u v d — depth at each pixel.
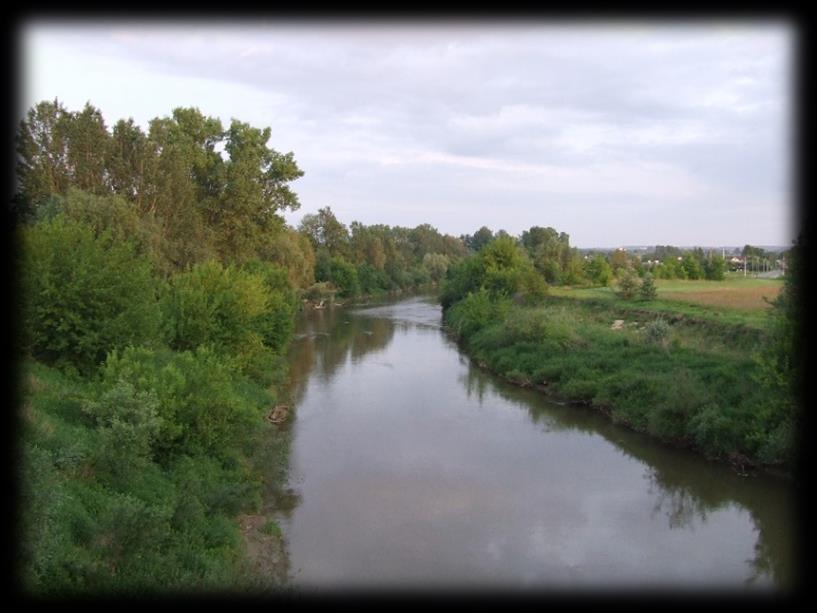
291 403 26.64
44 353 16.61
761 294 39.72
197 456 15.12
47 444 11.41
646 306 38.12
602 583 12.66
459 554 13.73
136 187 32.59
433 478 18.22
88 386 15.25
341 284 79.94
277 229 46.31
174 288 25.78
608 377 26.16
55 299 16.34
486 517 15.65
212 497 13.65
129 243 19.08
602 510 16.17
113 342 16.95
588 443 21.59
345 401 27.39
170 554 10.04
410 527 15.01
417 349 42.91
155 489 12.60
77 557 8.73
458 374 33.84
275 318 33.00
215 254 39.78
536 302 47.97
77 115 29.97
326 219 90.62
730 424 19.31
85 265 16.91
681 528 15.14
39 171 27.97
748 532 14.93
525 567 13.25
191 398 15.44
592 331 33.81
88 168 29.62
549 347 32.38
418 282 109.00
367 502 16.42
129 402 13.01
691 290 44.59
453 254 132.62
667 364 25.62
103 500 10.74
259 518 15.02
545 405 26.72
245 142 44.50
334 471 18.64
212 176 42.62
